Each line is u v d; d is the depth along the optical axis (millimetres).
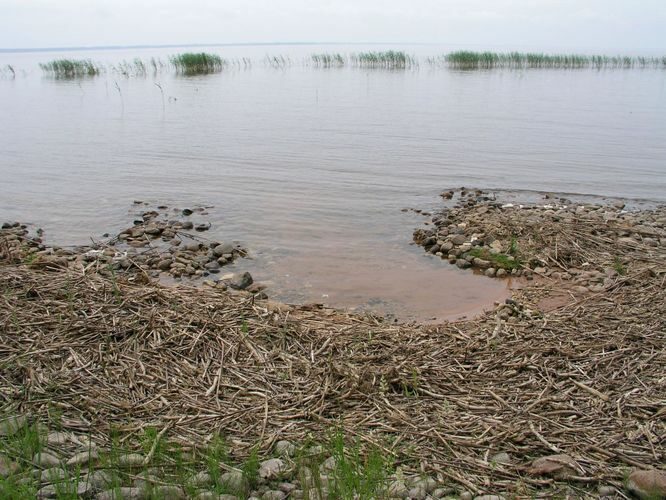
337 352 5695
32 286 6578
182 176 14281
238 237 10266
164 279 8344
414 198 12688
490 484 3904
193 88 34531
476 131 20438
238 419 4609
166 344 5641
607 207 11938
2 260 7996
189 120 22406
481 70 51344
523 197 12828
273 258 9344
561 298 7383
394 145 17984
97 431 4410
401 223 11055
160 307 6328
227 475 3830
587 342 5871
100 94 30984
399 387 5117
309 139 18812
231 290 7875
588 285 7754
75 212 11570
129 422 4523
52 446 4148
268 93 31922
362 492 3617
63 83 37719
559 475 3971
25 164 15273
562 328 6234
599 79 43406
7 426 4277
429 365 5438
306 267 8969
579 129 21016
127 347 5562
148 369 5270
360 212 11727
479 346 5859
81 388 4949
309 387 5055
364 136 19375
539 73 48562
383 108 26156
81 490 3656
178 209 11781
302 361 5477
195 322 6055
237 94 31422
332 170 14961
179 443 4234
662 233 9914
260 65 59062
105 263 8633
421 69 52094
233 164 15469
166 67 54031
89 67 45281
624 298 6969
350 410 4781
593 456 4188
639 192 13359
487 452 4230
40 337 5621
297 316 6645
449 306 7574
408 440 4375
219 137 19031
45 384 4949
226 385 5066
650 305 6688
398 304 7664
